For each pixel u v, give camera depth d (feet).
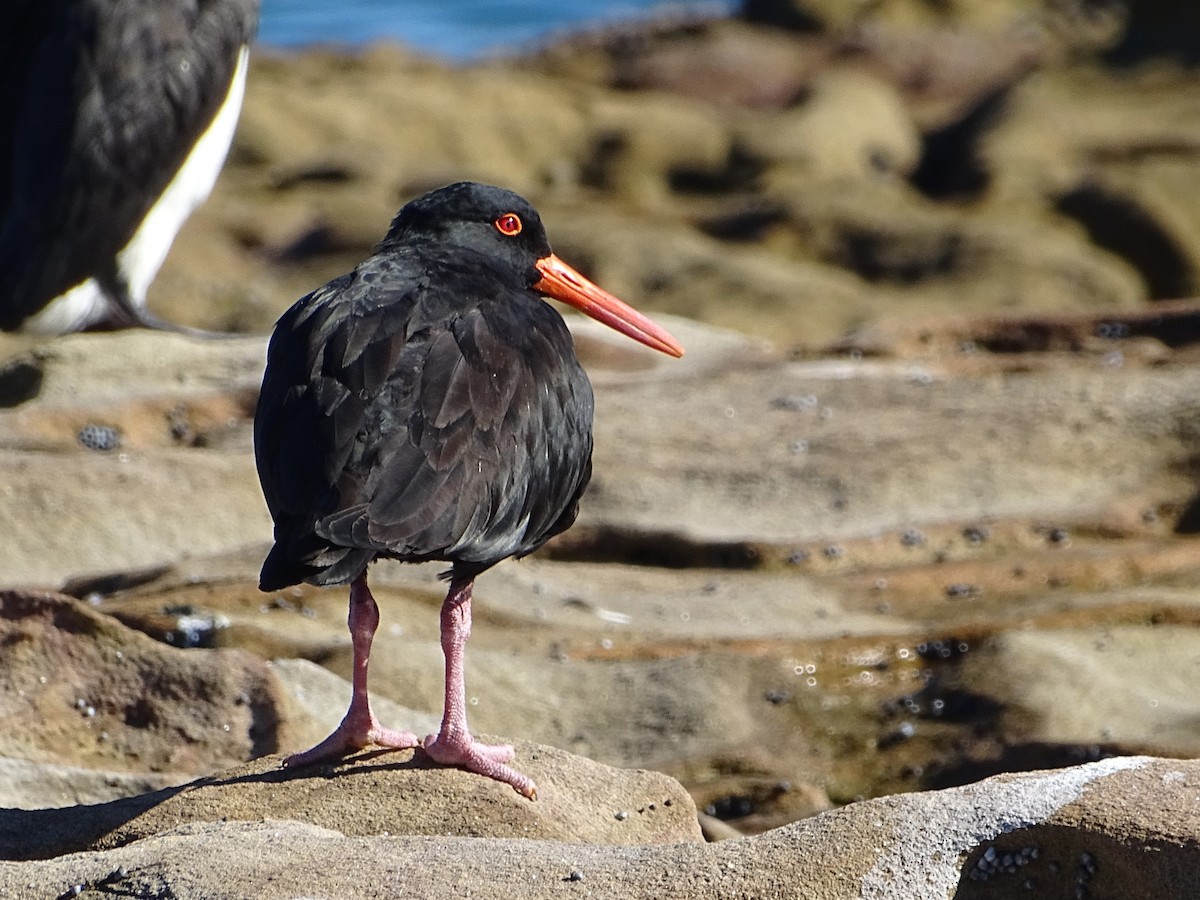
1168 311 53.47
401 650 34.01
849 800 31.14
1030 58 124.26
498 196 29.53
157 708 29.01
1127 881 18.81
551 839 22.58
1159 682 33.83
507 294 25.84
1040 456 43.55
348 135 100.07
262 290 78.48
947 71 123.03
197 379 49.24
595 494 42.83
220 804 23.70
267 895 19.34
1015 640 35.04
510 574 39.45
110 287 53.57
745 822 30.19
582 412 26.05
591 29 136.98
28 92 52.31
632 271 78.28
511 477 24.04
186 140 53.93
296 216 86.43
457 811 23.53
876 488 42.60
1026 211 88.22
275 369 24.25
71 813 23.84
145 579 37.29
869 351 53.11
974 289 78.89
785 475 43.37
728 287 76.38
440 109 103.60
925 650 35.63
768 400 48.83
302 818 23.49
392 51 120.57
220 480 42.19
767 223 85.20
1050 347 53.21
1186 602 36.68
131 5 52.95
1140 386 46.98
